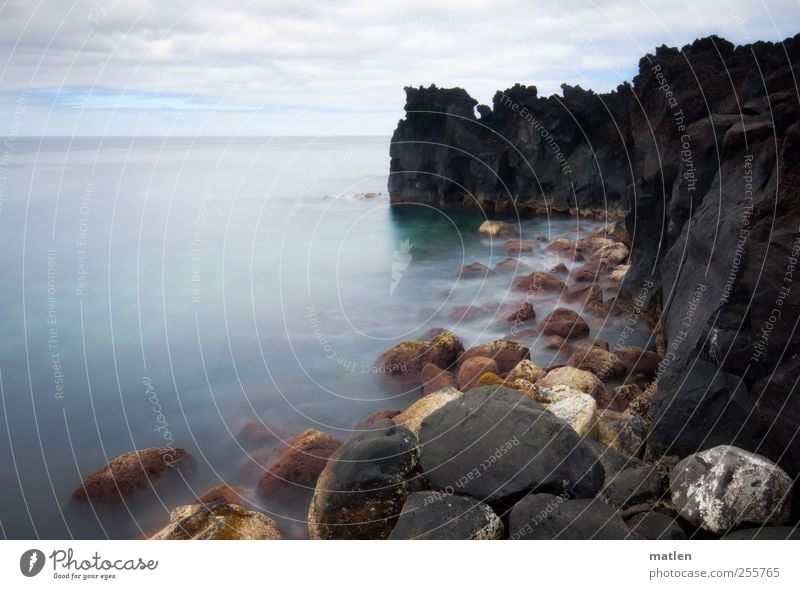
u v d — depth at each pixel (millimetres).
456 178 35344
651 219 16141
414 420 9508
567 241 24625
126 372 13500
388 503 7156
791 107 10164
